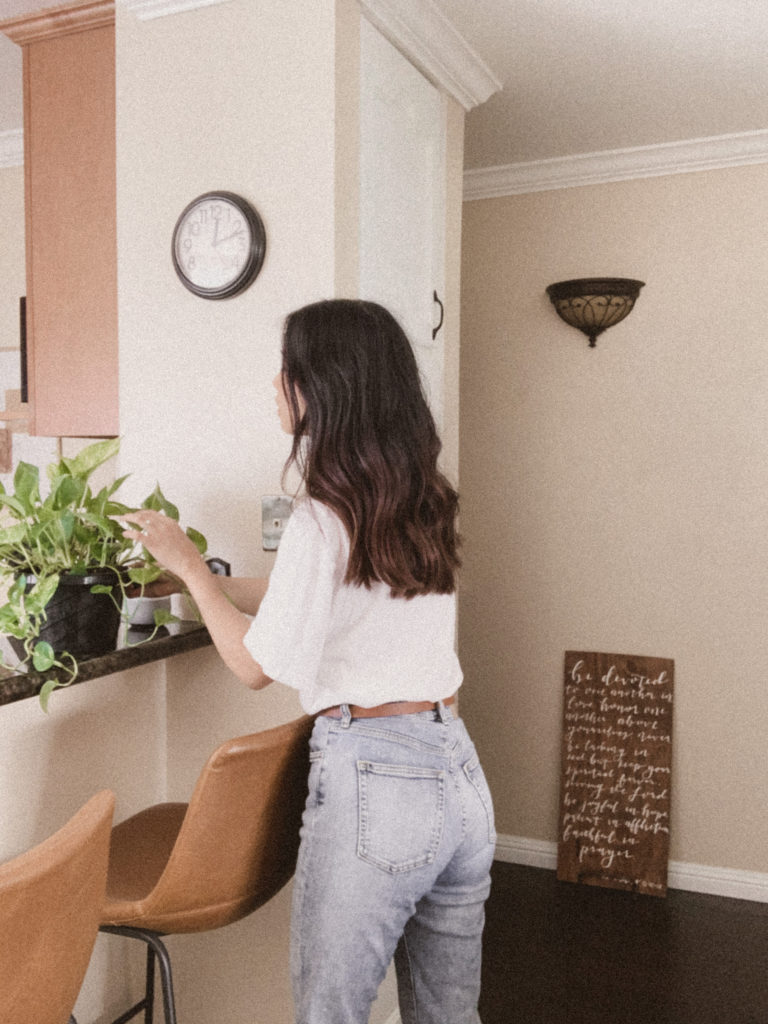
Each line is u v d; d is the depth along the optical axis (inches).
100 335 85.0
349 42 71.9
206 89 74.9
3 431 130.1
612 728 120.0
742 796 115.7
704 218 114.6
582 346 121.2
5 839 55.0
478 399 127.0
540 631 124.9
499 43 86.5
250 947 73.1
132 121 78.3
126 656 56.9
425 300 88.0
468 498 128.0
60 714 59.7
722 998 92.1
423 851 47.4
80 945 38.9
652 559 119.1
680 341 116.6
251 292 73.6
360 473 46.9
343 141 71.4
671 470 117.8
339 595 47.8
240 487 75.0
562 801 121.5
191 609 71.1
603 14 80.7
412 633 49.5
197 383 76.5
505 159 119.9
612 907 112.7
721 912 111.4
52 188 86.7
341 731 48.2
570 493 122.8
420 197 86.4
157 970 72.7
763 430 113.3
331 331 48.5
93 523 54.4
